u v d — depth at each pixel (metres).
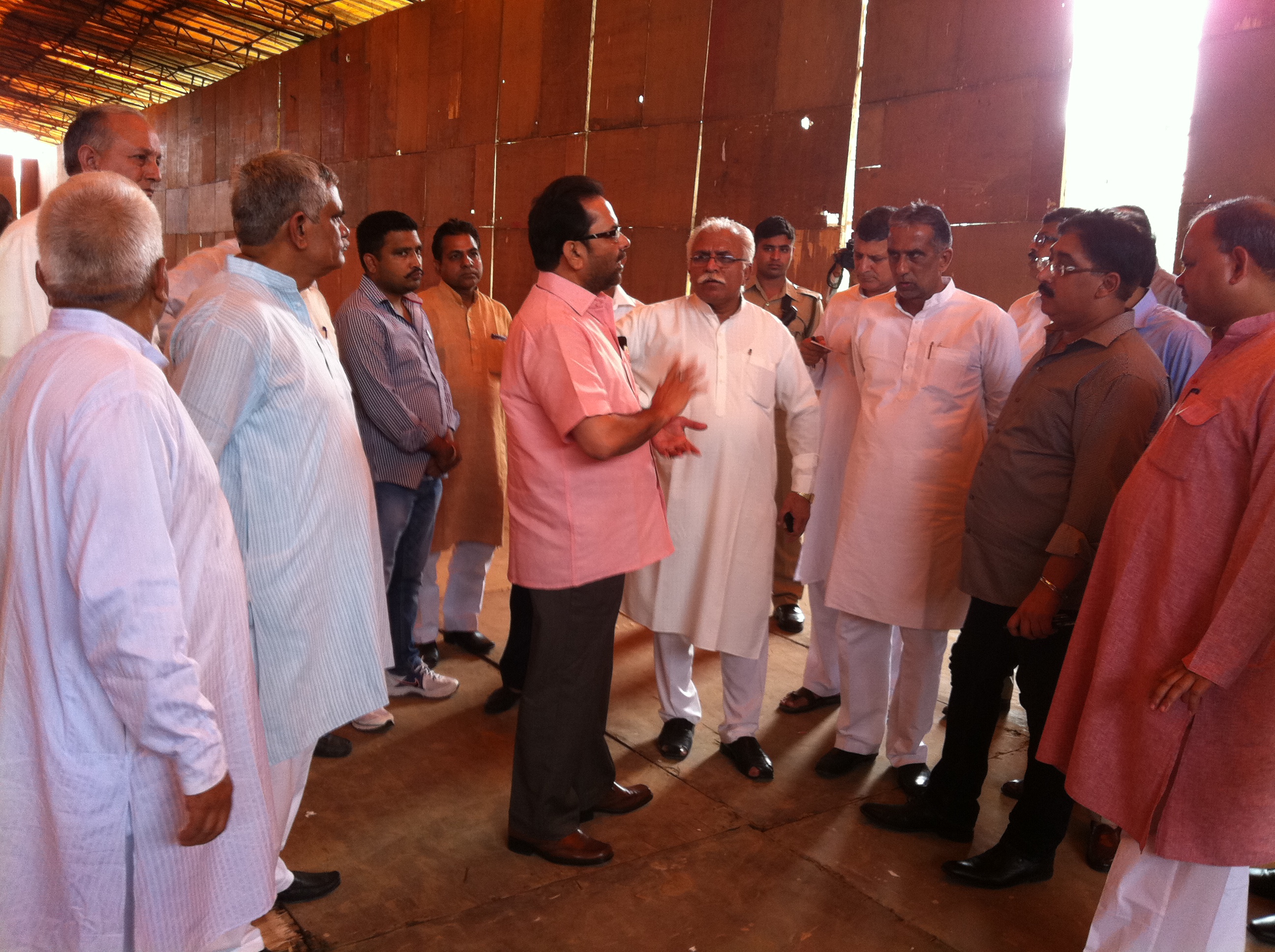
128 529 1.33
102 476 1.33
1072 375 2.32
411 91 10.80
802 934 2.24
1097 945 1.93
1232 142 4.32
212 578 1.56
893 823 2.70
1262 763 1.66
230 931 1.65
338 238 2.11
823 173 6.50
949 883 2.46
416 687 3.49
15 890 1.43
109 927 1.45
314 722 2.05
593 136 8.45
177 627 1.37
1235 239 1.75
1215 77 4.37
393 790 2.83
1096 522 2.23
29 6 14.38
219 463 1.90
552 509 2.33
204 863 1.56
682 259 7.64
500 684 3.65
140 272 1.50
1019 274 5.34
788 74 6.69
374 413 3.21
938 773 2.67
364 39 11.53
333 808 2.71
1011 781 2.96
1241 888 1.80
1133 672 1.84
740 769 3.03
